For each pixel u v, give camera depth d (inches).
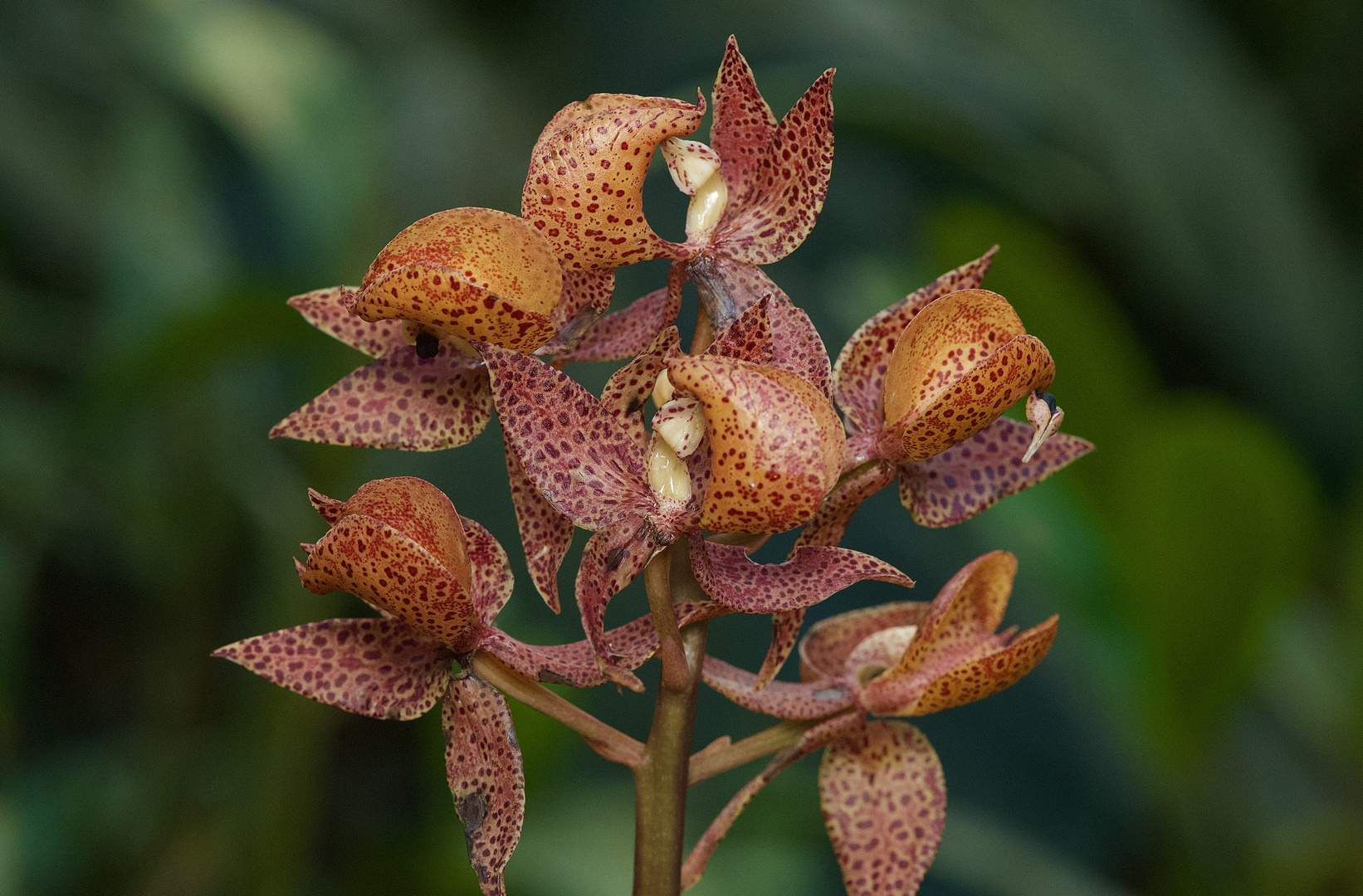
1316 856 29.2
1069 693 34.9
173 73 37.3
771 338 18.0
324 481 29.9
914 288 32.5
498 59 39.8
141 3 39.3
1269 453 26.0
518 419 17.6
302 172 34.6
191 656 37.9
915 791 18.9
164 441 35.8
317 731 29.2
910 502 18.6
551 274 17.6
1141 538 27.3
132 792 36.7
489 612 18.0
